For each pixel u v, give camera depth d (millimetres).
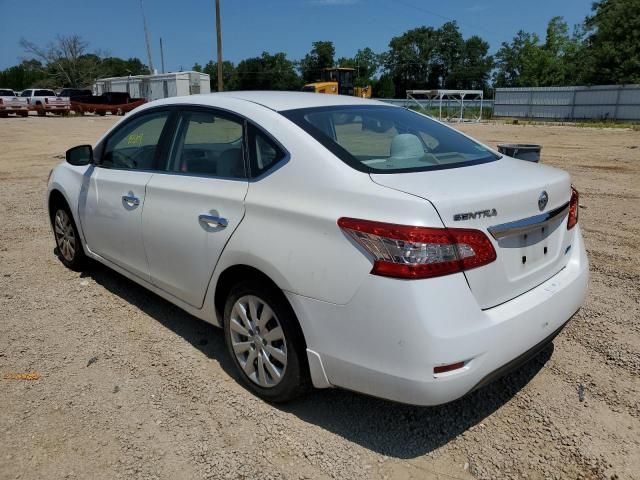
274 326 2963
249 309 3096
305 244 2684
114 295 4641
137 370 3473
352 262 2514
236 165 3207
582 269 3238
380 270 2428
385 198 2504
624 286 4812
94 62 85812
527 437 2859
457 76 97875
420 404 2449
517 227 2666
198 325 4105
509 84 95562
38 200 8352
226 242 3088
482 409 3098
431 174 2783
